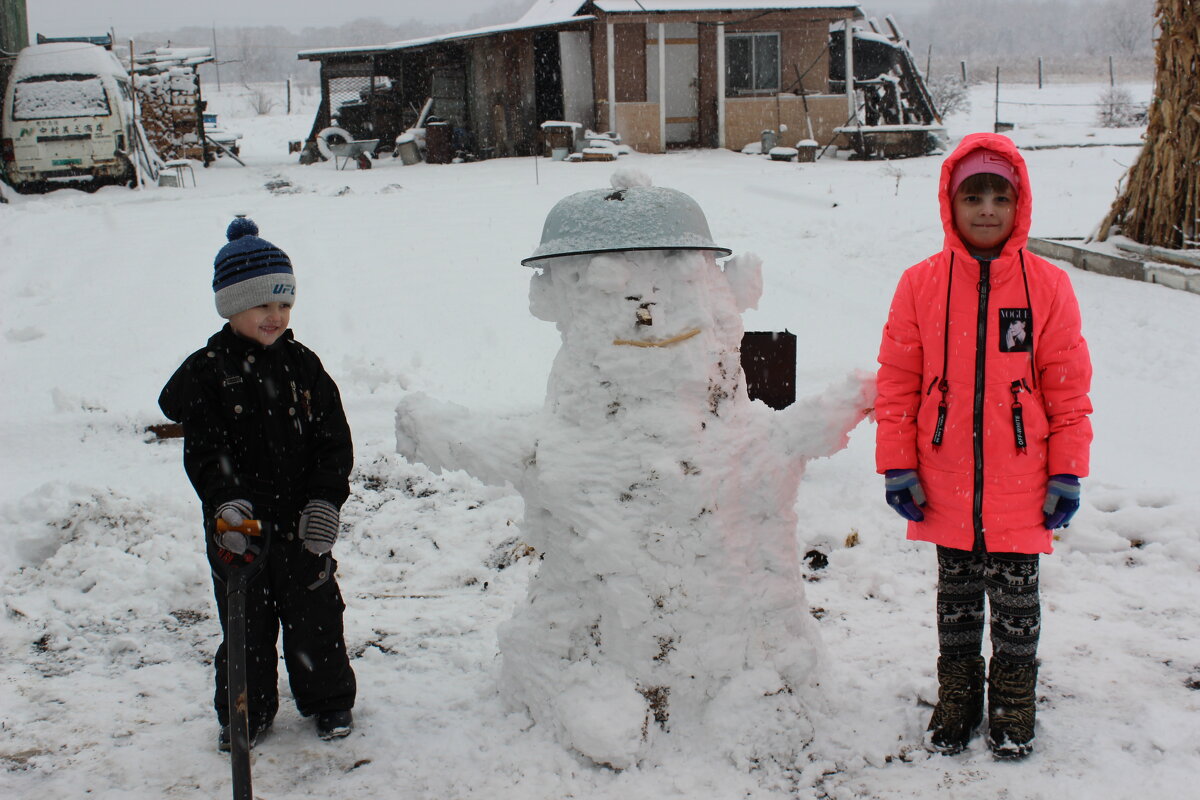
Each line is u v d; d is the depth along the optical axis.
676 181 20.14
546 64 28.94
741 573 3.30
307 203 18.42
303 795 3.18
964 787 3.05
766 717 3.24
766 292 10.16
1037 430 3.07
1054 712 3.40
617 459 3.24
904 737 3.32
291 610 3.41
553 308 3.42
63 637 4.27
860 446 6.08
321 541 3.28
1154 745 3.18
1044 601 4.21
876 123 29.48
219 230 14.99
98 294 10.80
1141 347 8.12
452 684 3.79
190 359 3.30
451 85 30.53
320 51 30.16
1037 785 3.03
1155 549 4.55
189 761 3.39
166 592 4.57
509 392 7.18
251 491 3.32
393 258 12.30
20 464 6.34
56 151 21.62
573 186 19.91
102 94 22.08
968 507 3.10
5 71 23.06
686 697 3.28
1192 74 10.41
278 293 3.27
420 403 3.43
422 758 3.33
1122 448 6.07
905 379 3.21
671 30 28.28
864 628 4.04
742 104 28.11
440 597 4.59
